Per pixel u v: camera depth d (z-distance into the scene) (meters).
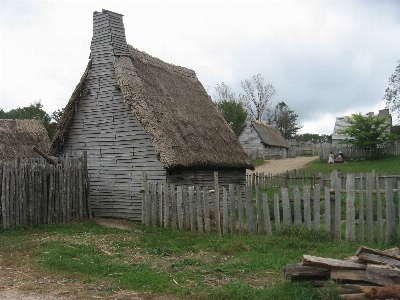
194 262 8.63
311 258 6.07
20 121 32.22
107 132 16.80
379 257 6.06
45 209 13.90
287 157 65.62
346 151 41.91
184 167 14.75
